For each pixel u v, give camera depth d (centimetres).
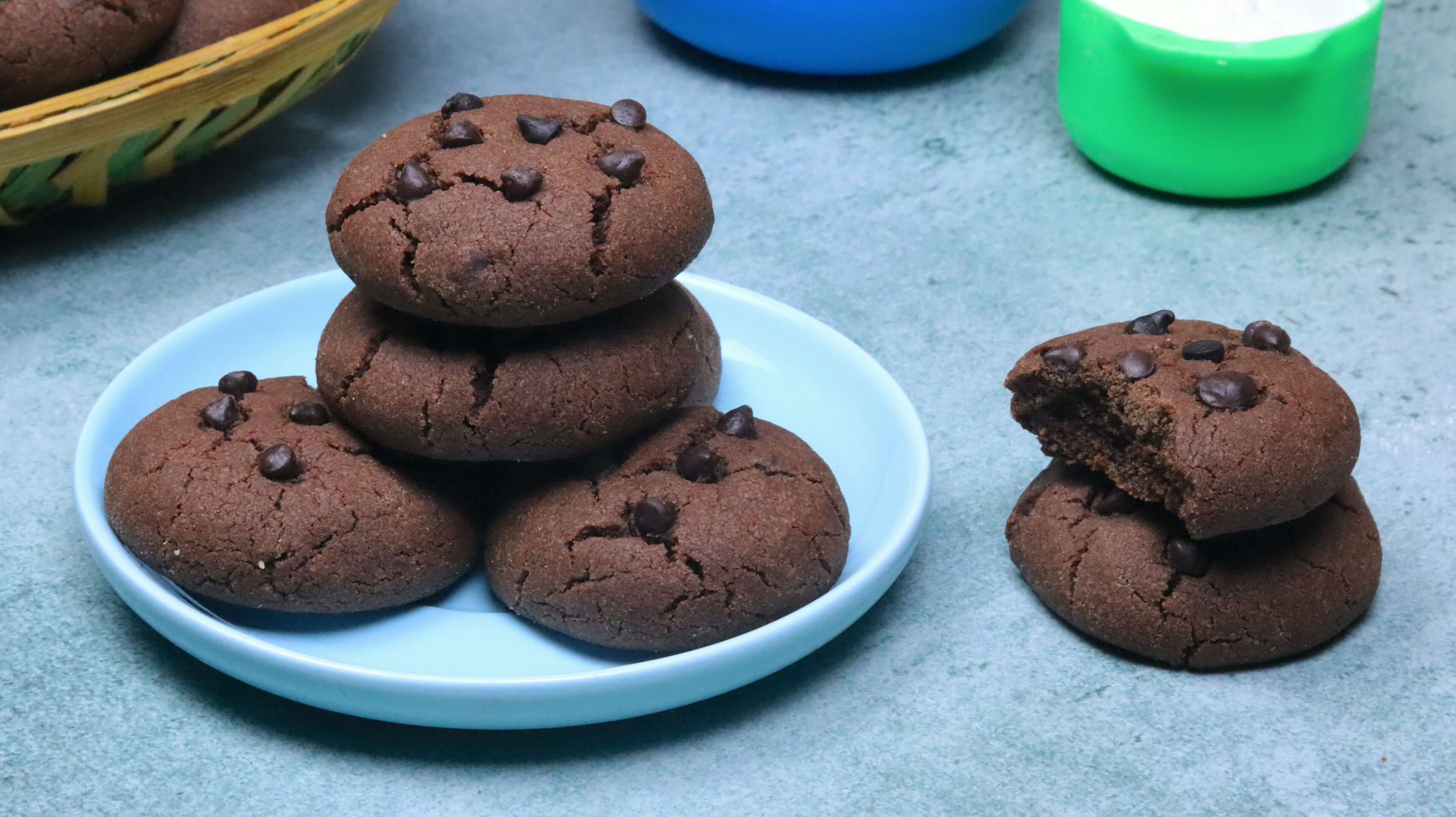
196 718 44
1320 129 58
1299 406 44
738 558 43
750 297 51
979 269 57
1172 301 56
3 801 42
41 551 48
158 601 43
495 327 44
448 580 45
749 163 62
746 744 44
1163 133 59
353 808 42
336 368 45
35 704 44
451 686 42
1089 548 45
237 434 45
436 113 46
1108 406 45
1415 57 67
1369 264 57
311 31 55
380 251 43
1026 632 46
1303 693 44
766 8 63
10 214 55
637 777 43
